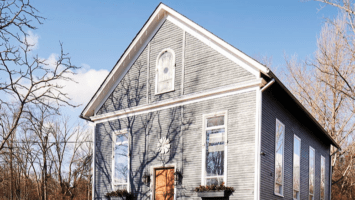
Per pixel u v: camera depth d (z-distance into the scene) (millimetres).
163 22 15922
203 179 13109
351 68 26734
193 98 14102
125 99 16516
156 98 15336
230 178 12453
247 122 12523
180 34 15172
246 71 12875
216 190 12312
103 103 17359
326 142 22375
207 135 13500
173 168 14273
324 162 21719
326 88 30141
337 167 31781
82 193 44562
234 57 13281
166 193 14211
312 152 19188
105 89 17219
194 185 13297
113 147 16500
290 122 15641
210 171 13055
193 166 13516
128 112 16203
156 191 14516
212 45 14023
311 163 18766
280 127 14312
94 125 17469
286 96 13844
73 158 38594
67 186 36844
